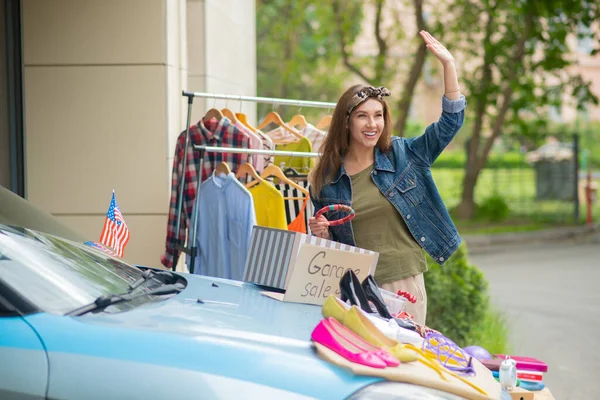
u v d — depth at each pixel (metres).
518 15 22.05
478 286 8.13
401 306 4.36
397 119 22.41
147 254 7.00
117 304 3.31
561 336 9.72
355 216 4.79
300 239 4.19
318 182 4.93
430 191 4.86
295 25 25.64
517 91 22.38
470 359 3.71
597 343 9.38
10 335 2.89
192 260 5.72
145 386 2.84
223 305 3.61
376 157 4.84
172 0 7.11
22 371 2.83
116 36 6.96
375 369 3.12
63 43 6.97
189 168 6.14
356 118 4.75
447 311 7.94
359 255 4.25
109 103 6.99
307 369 3.04
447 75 4.77
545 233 20.56
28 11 6.98
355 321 3.44
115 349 2.90
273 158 6.69
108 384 2.83
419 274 4.84
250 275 4.34
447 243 4.84
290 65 26.27
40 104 7.01
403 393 3.10
